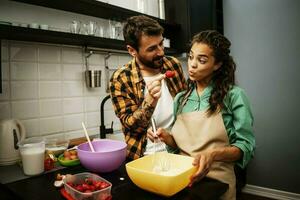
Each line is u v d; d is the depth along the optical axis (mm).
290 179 2678
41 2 1526
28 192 914
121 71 1412
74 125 1745
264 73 2775
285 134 2689
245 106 958
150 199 806
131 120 1210
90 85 1758
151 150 1321
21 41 1479
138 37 1304
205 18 2623
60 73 1662
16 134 1306
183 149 1010
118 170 1096
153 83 1097
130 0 2168
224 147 922
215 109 971
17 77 1471
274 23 2691
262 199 2738
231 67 1035
